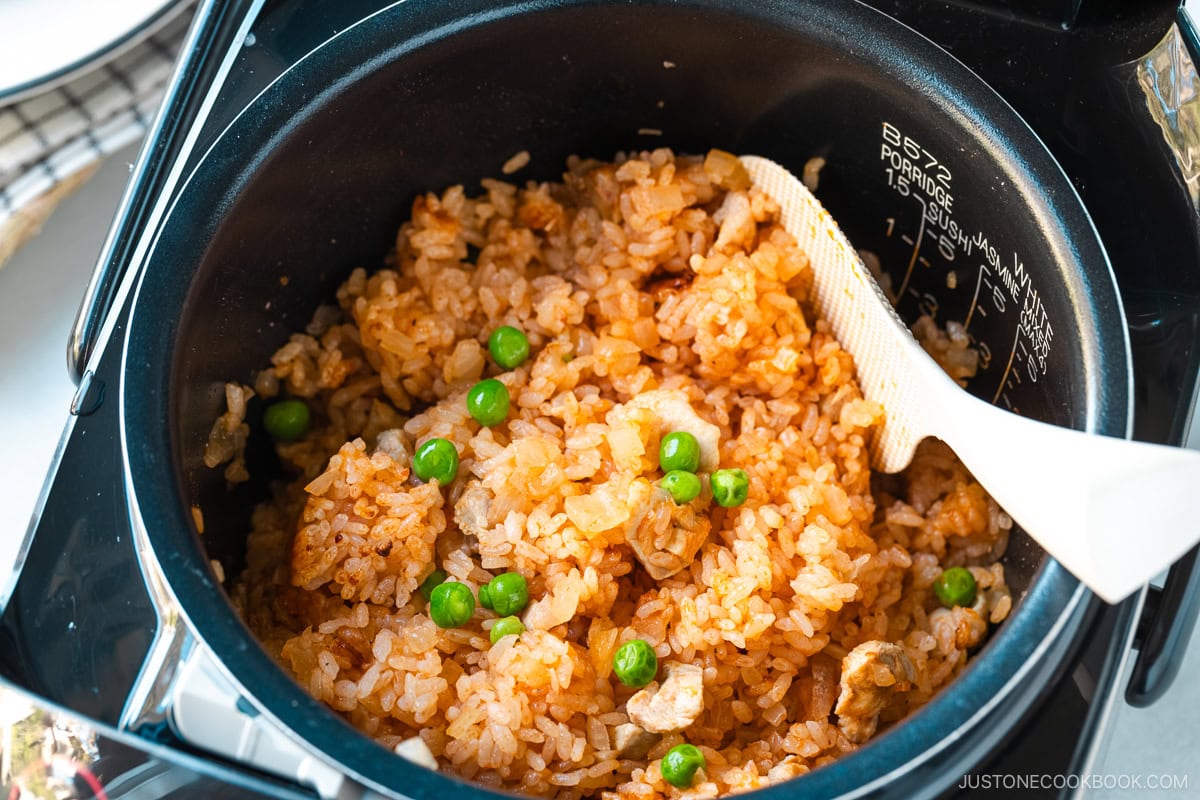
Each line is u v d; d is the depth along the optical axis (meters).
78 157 0.42
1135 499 0.30
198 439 0.34
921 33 0.36
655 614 0.34
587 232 0.38
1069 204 0.33
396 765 0.28
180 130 0.35
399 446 0.36
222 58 0.35
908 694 0.34
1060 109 0.35
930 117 0.34
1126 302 0.33
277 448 0.37
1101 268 0.32
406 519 0.34
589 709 0.33
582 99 0.37
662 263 0.38
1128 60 0.35
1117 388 0.31
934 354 0.38
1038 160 0.33
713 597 0.34
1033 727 0.30
